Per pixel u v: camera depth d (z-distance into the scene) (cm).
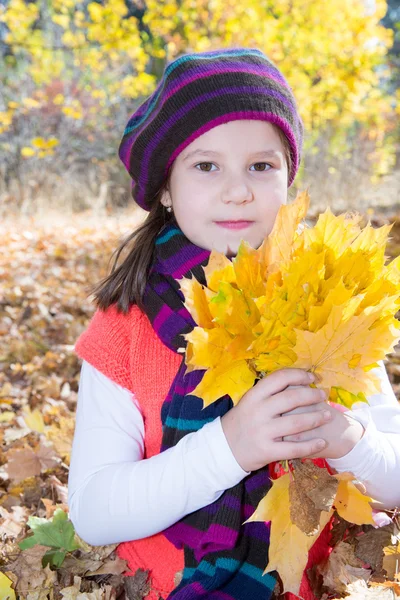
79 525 133
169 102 138
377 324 116
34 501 216
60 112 1153
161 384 139
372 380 116
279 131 141
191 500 123
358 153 1146
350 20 948
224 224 138
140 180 152
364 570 134
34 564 155
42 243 710
